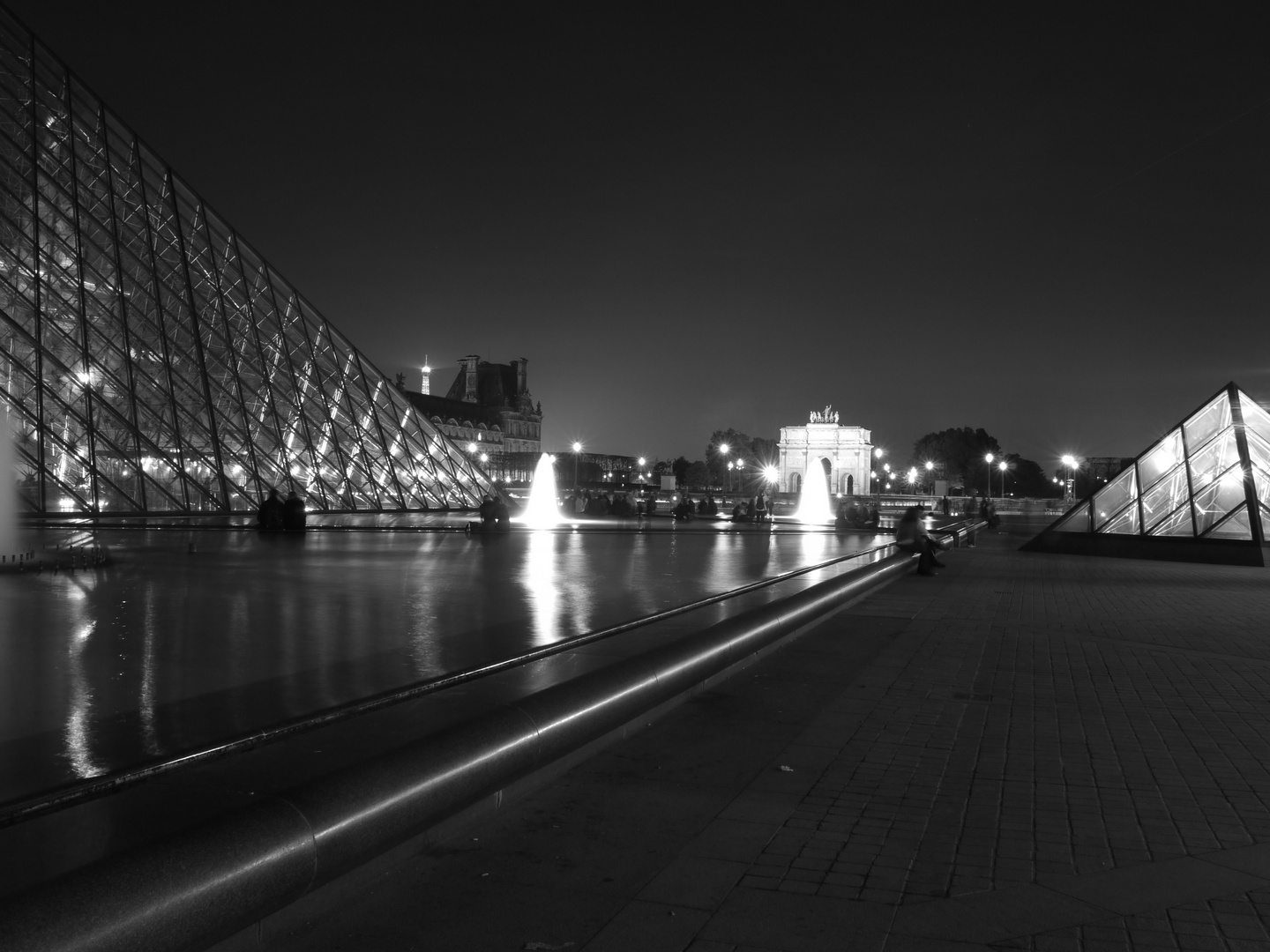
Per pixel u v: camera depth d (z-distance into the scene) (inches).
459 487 2476.6
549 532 1744.6
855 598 794.2
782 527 2210.9
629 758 324.5
